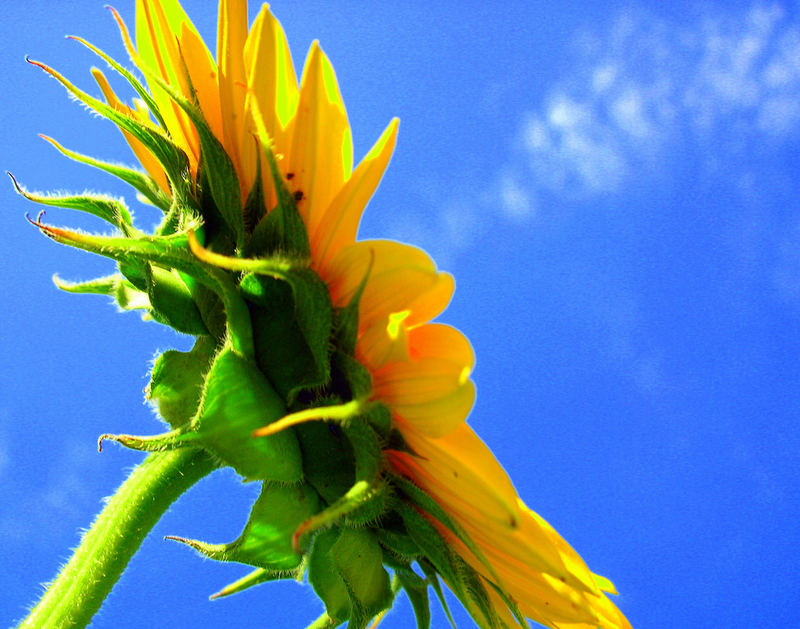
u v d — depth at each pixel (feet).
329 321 1.15
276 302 1.20
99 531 1.27
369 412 1.15
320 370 1.16
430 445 1.16
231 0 1.24
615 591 1.35
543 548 1.17
